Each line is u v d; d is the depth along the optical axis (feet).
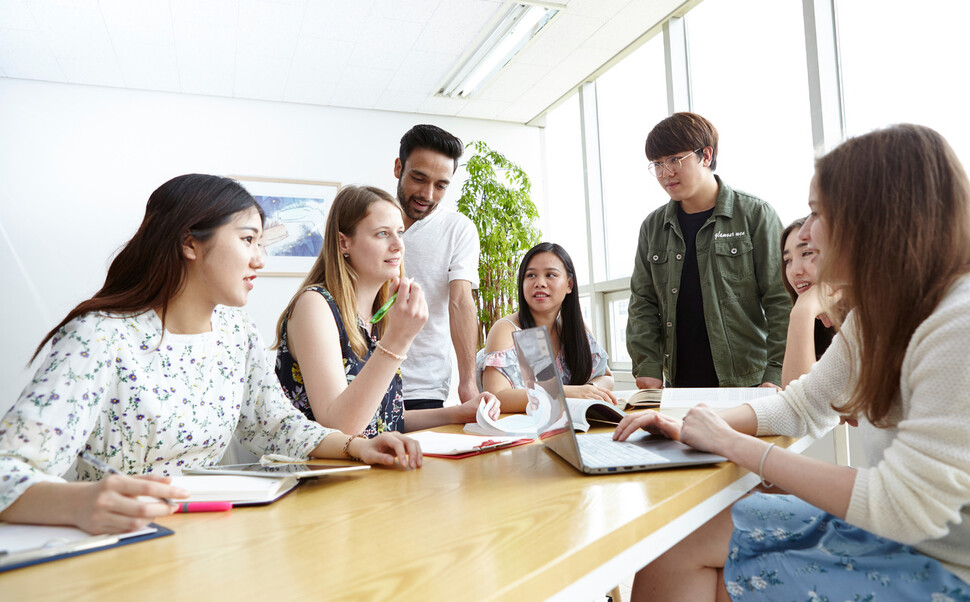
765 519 3.34
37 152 14.12
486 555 1.86
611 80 15.89
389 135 17.26
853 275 2.78
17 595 1.70
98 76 14.26
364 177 16.89
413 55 14.34
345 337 4.83
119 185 14.65
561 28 13.83
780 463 2.85
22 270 13.84
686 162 7.81
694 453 3.23
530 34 14.11
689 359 8.25
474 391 8.33
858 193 2.75
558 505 2.44
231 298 3.60
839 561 2.80
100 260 14.35
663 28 13.69
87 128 14.52
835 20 10.34
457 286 8.43
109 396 3.27
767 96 11.55
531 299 7.21
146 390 3.35
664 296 8.43
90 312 3.26
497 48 14.47
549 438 3.73
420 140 7.90
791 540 3.14
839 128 10.30
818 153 3.13
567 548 1.89
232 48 13.53
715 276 7.88
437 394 8.30
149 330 3.43
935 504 2.36
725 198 7.89
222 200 3.56
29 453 2.70
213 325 3.86
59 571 1.89
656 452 3.33
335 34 13.28
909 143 2.70
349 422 4.06
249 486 2.79
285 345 4.91
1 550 1.99
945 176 2.63
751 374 7.79
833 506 2.61
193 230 3.49
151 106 15.08
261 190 15.79
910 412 2.55
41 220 14.05
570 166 17.83
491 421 4.96
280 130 16.17
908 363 2.62
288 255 15.81
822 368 3.80
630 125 15.37
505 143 18.65
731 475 3.03
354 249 5.12
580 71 15.87
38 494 2.33
